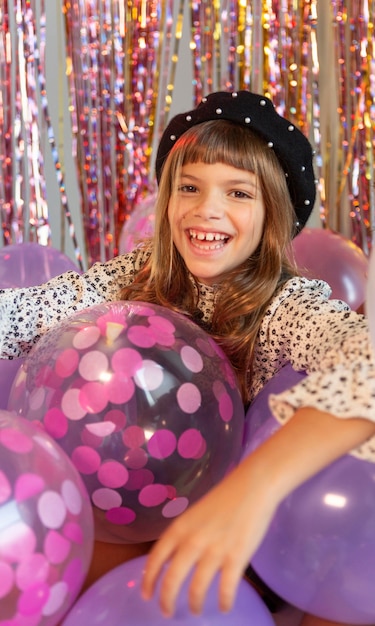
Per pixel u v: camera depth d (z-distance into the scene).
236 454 1.15
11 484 0.88
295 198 1.52
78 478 0.97
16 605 0.87
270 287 1.40
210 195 1.38
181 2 2.74
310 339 1.19
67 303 1.47
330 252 2.12
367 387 0.86
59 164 2.74
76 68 2.74
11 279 1.83
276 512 1.00
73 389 1.09
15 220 2.72
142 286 1.53
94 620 0.90
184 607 0.88
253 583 1.20
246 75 2.77
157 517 1.12
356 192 2.78
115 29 2.73
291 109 2.80
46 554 0.88
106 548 1.21
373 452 0.92
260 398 1.22
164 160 1.54
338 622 1.06
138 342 1.12
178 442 1.08
